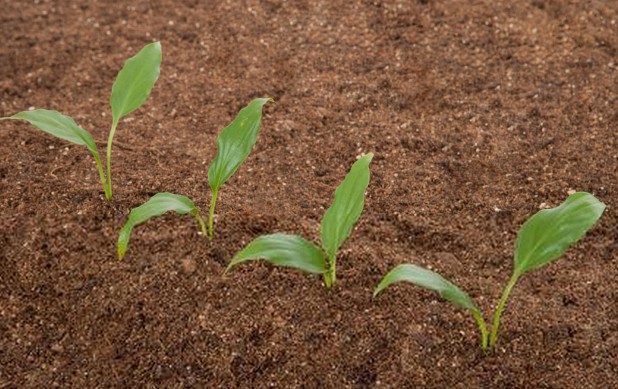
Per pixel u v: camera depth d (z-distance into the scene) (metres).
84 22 1.31
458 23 1.28
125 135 1.17
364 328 1.01
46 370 1.00
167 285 1.03
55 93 1.22
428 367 0.99
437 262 1.05
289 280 1.04
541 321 1.01
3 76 1.24
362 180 0.99
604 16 1.27
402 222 1.08
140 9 1.33
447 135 1.16
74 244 1.06
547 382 0.98
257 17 1.30
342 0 1.32
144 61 1.08
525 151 1.14
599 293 1.03
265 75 1.23
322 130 1.17
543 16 1.28
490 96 1.19
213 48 1.27
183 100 1.21
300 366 0.99
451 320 1.01
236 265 1.04
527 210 1.09
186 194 1.10
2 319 1.02
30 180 1.11
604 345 0.99
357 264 1.05
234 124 1.04
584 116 1.17
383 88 1.21
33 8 1.33
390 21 1.29
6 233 1.06
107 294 1.03
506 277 1.04
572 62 1.22
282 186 1.11
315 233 1.07
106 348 1.00
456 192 1.11
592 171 1.12
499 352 0.99
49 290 1.03
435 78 1.21
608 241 1.07
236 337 1.00
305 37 1.27
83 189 1.10
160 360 1.00
